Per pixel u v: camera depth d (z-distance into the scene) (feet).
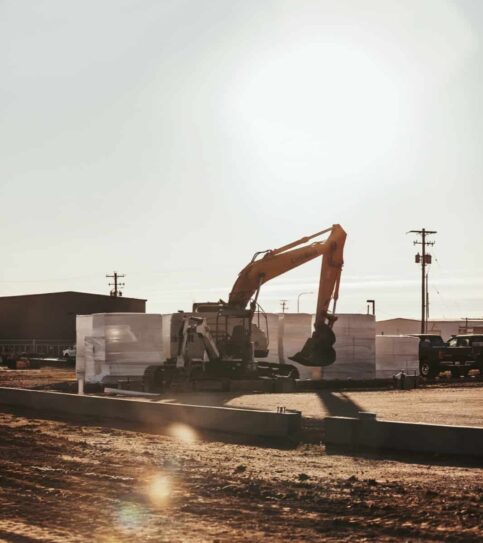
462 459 55.06
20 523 36.27
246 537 33.19
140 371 128.77
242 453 59.57
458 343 164.04
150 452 60.29
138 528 35.09
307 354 120.67
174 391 122.31
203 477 48.60
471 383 145.69
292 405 97.35
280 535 33.55
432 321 301.22
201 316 122.31
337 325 139.23
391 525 35.22
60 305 351.87
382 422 59.57
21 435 71.72
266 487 44.73
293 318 139.64
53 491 44.14
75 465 54.08
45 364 247.09
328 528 34.81
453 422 77.46
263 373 127.54
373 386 136.98
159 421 77.87
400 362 153.58
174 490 44.21
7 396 100.53
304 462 54.80
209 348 120.37
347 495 42.29
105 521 36.55
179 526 35.45
